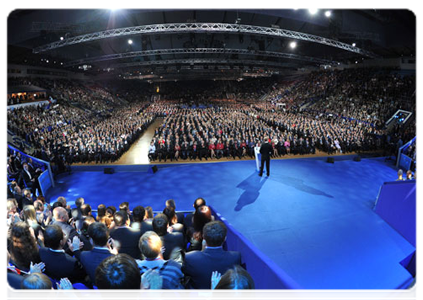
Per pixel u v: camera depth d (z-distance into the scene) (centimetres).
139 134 3116
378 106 3597
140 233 457
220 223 314
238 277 179
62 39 2994
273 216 977
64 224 509
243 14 3525
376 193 1223
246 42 4572
